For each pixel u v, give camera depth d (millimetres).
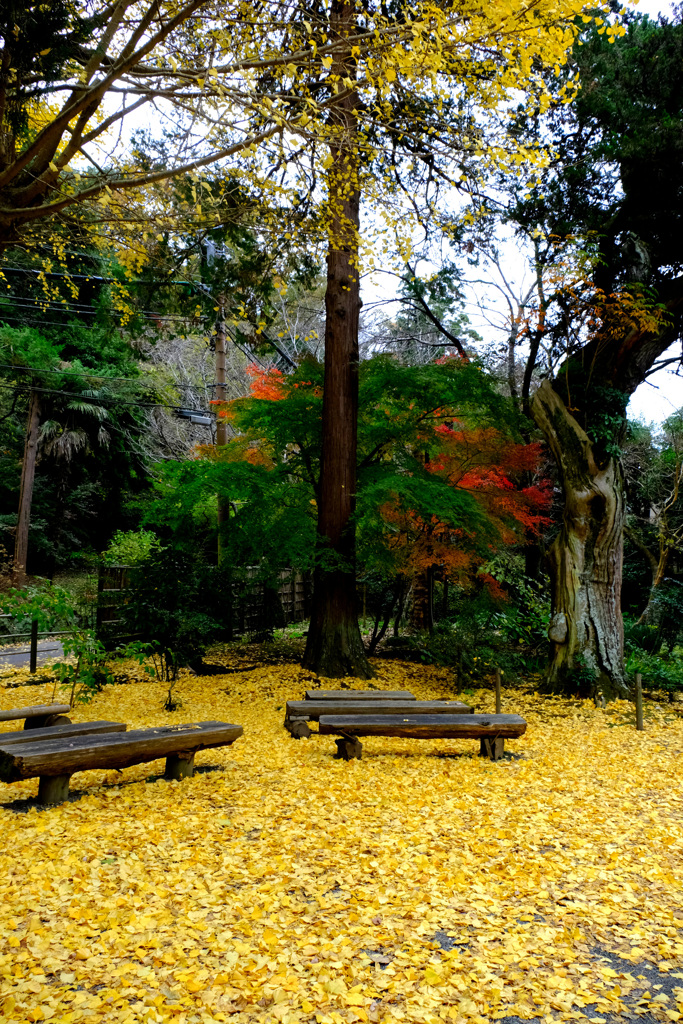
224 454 11820
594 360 10492
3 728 7074
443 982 2848
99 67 5594
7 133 5695
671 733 8031
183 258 8516
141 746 5066
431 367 10828
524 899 3666
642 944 3232
